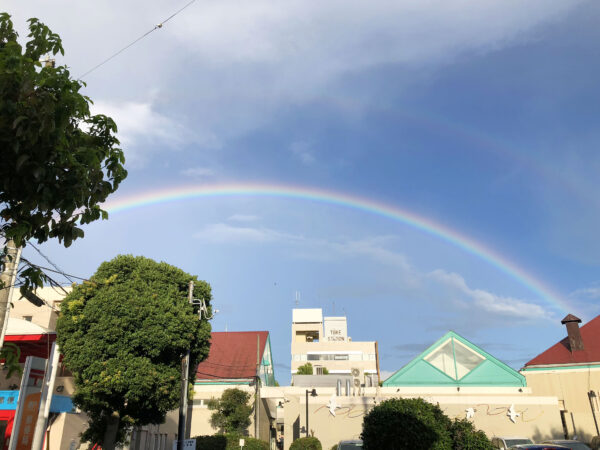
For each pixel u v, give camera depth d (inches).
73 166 249.6
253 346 2324.1
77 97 242.5
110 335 973.2
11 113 218.8
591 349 1571.1
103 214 290.7
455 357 1526.8
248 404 1825.8
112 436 1004.6
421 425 584.7
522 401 1373.0
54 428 1079.0
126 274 1089.4
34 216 257.1
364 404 1432.1
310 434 1418.6
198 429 1823.3
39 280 275.1
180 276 1159.6
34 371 868.0
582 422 1448.1
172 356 1057.5
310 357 3582.7
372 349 3580.2
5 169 234.5
